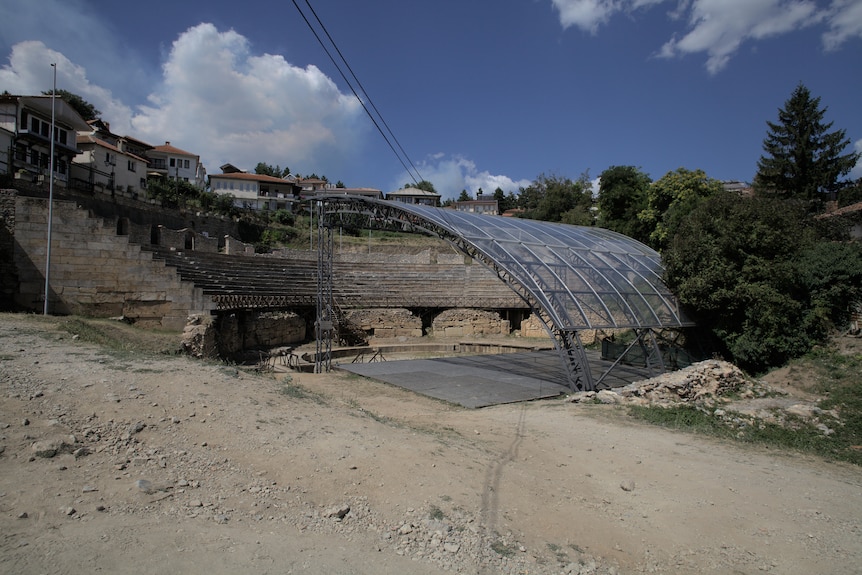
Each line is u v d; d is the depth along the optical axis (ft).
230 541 16.49
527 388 64.03
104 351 42.45
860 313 69.82
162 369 37.58
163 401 29.50
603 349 92.22
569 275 72.74
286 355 93.97
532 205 313.32
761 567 20.29
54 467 19.39
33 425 22.77
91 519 16.29
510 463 30.30
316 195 90.22
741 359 73.51
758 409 51.49
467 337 129.90
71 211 74.02
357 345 115.75
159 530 16.38
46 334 48.37
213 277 94.38
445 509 21.91
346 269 142.72
